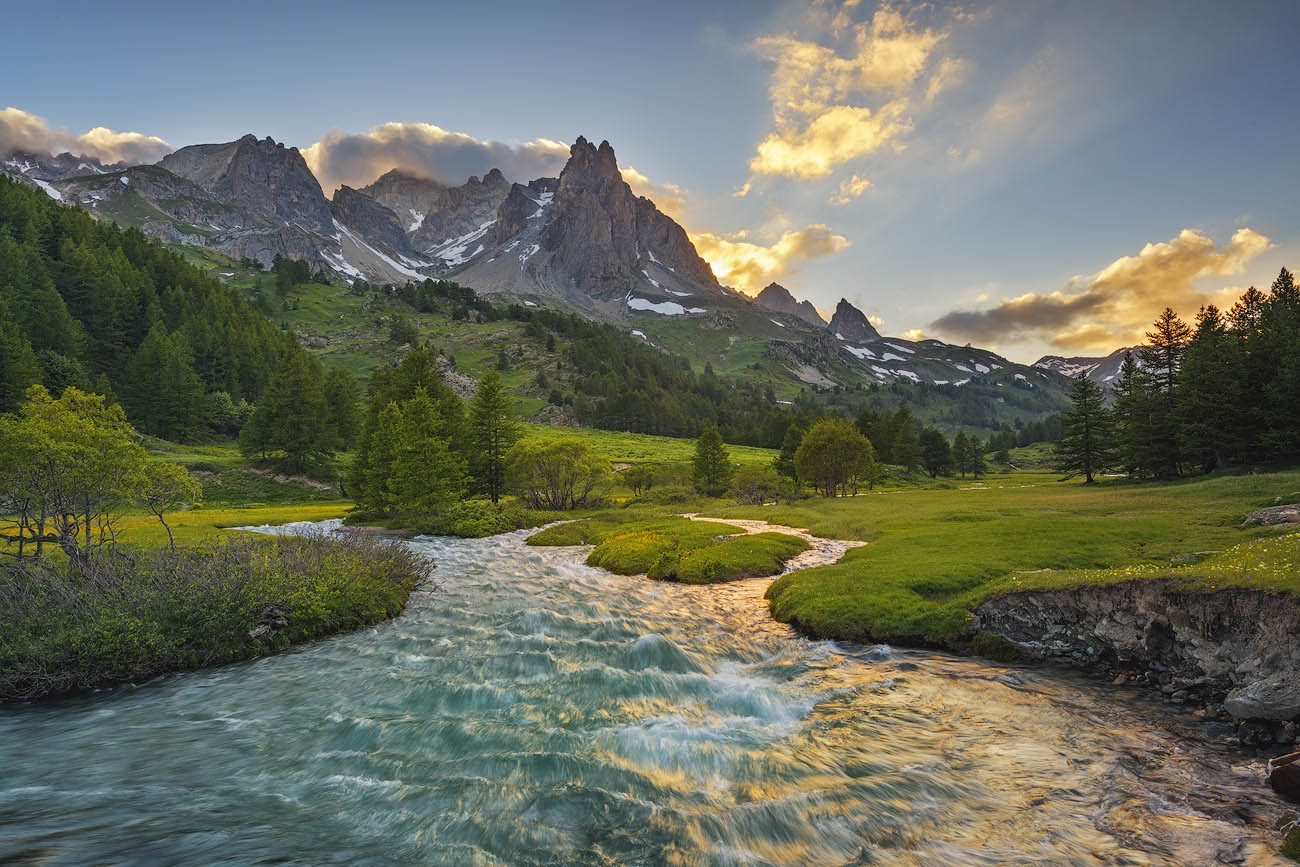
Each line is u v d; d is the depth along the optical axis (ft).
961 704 46.57
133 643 55.77
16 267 392.06
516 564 121.19
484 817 31.01
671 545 122.21
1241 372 199.31
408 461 190.29
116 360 401.29
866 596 72.28
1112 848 27.14
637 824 30.19
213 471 271.90
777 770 35.65
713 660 59.06
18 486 63.36
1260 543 60.90
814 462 258.37
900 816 30.42
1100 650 55.01
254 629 63.87
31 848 28.25
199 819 31.30
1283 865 25.05
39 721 46.26
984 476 465.47
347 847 28.50
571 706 46.52
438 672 55.36
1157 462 229.45
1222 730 40.70
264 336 536.42
